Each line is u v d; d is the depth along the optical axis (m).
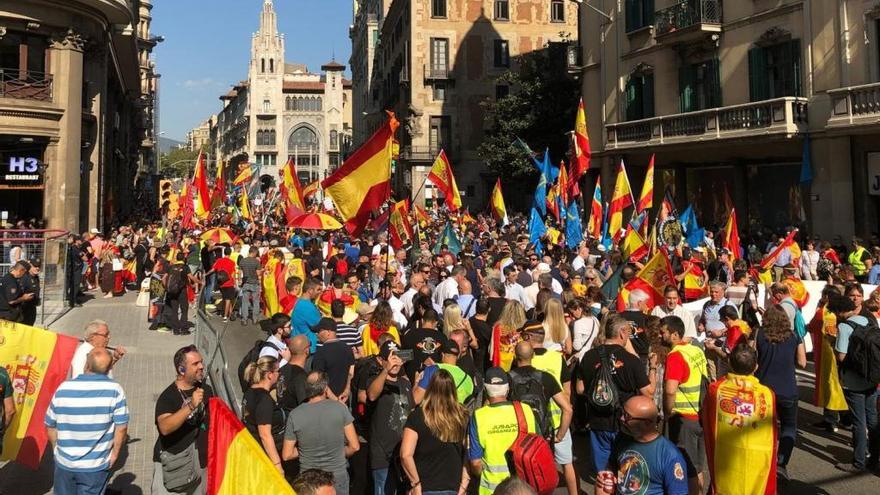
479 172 56.69
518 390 6.55
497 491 4.00
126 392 12.13
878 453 8.48
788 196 24.95
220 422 4.70
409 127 56.31
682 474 4.98
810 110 22.98
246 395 6.84
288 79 135.00
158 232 30.83
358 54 105.31
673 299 9.49
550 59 44.28
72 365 7.92
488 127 56.97
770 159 25.45
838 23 22.06
